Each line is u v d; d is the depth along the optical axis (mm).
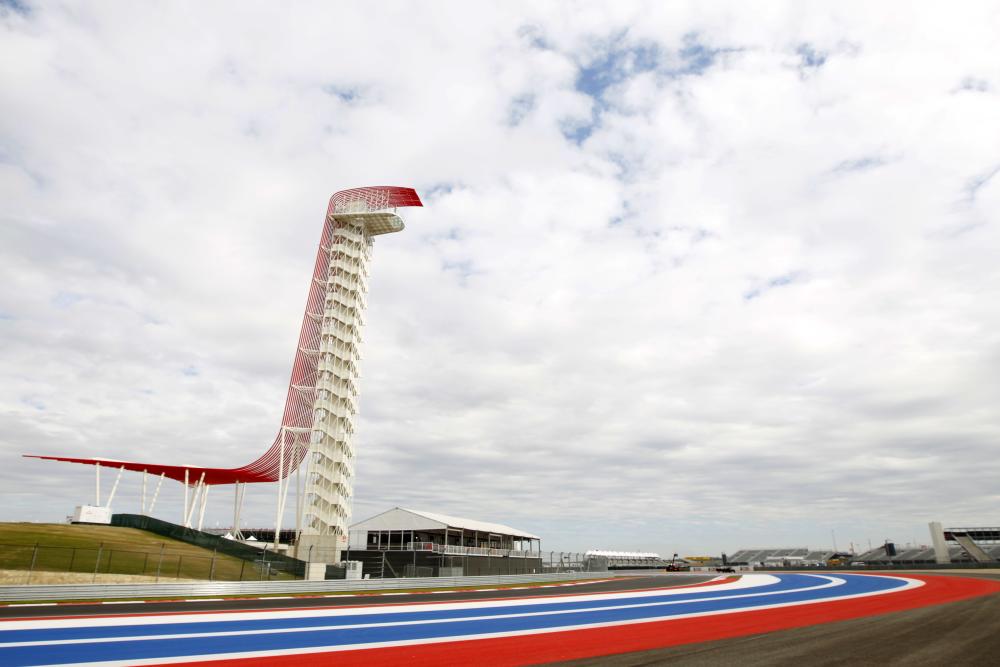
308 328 62312
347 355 62094
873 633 15570
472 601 27562
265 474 63312
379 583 35438
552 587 41000
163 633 15555
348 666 11469
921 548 111812
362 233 66562
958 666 10977
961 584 37250
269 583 31203
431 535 64812
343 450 59219
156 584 27297
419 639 14953
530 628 17281
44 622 17656
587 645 14008
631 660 11898
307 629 16594
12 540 39094
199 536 49406
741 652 12734
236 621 18328
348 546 57938
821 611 22156
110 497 57938
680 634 15930
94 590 25469
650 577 62188
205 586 28953
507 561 52594
